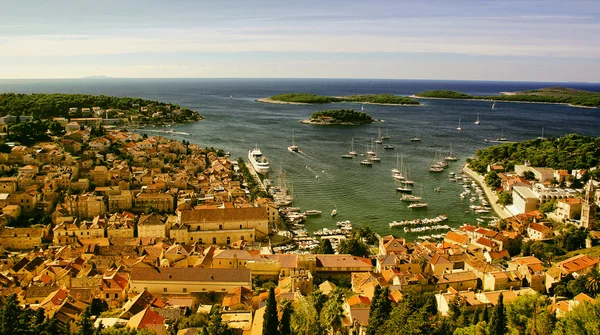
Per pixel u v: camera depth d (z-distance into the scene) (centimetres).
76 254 19000
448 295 14150
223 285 15912
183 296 15675
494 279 15750
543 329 11056
